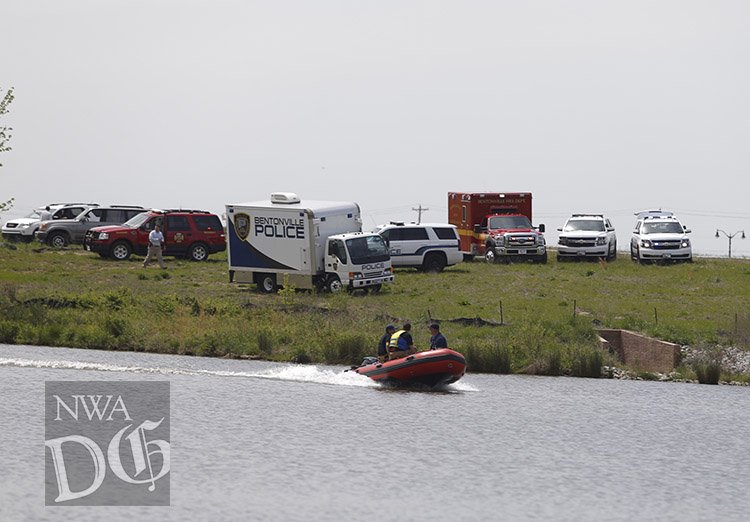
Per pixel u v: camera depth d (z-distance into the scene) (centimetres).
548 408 11325
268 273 17550
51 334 14200
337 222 17475
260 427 10250
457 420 10712
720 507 8481
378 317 14650
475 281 18650
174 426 10225
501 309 14500
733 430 10675
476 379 12694
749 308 16238
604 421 10900
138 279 18450
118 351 13825
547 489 8769
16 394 11362
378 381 12012
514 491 8688
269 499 8306
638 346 13875
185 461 9181
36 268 19238
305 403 11194
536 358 13200
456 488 8700
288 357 13362
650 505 8469
